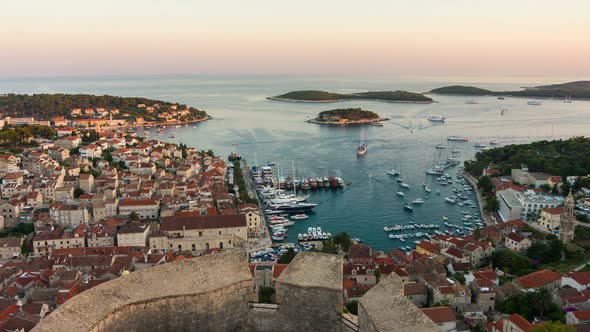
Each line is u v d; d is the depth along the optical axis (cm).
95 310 2052
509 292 10550
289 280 2414
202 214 18112
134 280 2269
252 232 18025
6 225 17175
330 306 2377
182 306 2272
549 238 15300
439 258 13838
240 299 2409
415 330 2017
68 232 15662
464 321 9625
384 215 19875
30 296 10500
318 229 17912
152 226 17188
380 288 2317
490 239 15338
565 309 9688
